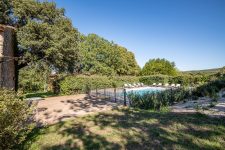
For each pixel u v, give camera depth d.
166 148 5.71
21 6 22.81
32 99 13.96
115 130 7.66
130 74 66.38
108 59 55.88
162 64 55.06
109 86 32.31
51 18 25.64
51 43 22.47
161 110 11.82
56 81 26.25
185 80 32.59
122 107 13.26
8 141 5.36
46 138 7.12
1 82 16.61
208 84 19.36
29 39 21.56
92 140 6.70
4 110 5.19
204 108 10.66
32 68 23.38
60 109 13.31
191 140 6.20
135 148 5.88
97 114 11.07
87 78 27.67
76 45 26.30
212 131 6.87
